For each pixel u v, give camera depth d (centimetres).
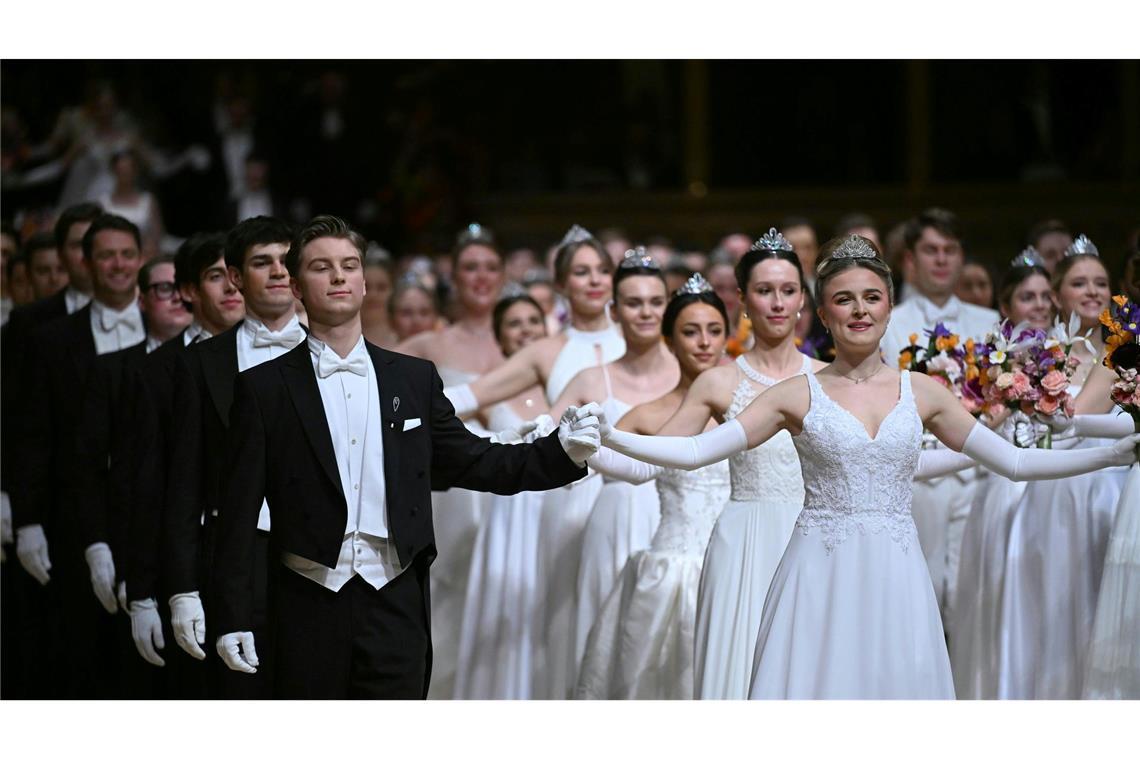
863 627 1708
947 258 2895
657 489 2248
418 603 1695
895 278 3334
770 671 1727
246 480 1673
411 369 1736
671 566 2172
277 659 1669
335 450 1678
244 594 1666
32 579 2475
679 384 2206
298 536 1655
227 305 2092
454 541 2831
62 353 2386
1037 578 2250
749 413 1759
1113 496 2202
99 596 2188
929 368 2114
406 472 1683
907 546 1733
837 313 1738
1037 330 1962
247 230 1900
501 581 2500
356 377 1703
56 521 2359
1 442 2527
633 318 2388
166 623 1956
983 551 2403
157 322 2314
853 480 1723
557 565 2481
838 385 1759
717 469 2202
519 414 2717
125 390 2038
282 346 1889
